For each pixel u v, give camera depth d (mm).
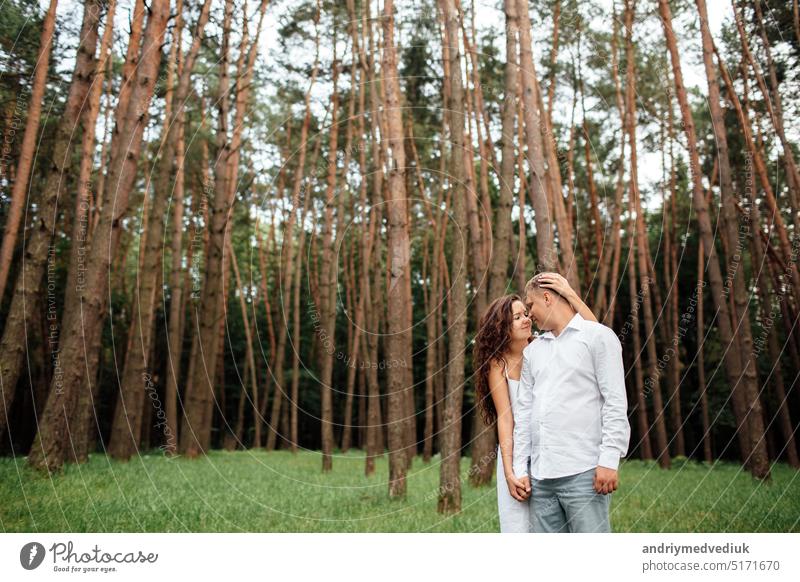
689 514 6387
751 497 6875
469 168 11203
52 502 6137
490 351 3787
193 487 8305
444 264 19016
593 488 3193
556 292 3508
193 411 13766
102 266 8211
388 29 10305
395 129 9219
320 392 25953
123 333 20578
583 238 16984
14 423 14898
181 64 11875
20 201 7789
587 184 14477
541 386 3410
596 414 3283
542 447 3334
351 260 21578
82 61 8703
